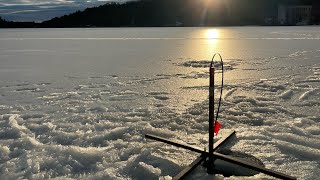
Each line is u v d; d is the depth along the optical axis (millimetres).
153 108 5551
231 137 4055
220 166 3201
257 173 3129
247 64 11180
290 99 6008
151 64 11680
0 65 12055
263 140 3963
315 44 20172
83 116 5121
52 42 26688
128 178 3121
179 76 8852
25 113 5363
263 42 23062
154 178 3105
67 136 4230
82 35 40750
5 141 4066
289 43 21438
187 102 5938
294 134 4137
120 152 3713
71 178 3131
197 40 27156
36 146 3893
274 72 9211
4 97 6613
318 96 6164
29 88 7555
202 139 4047
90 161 3502
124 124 4688
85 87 7555
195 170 3180
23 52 17688
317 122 4656
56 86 7754
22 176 3166
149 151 3596
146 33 45875
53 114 5293
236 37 31422
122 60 13250
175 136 4207
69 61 13219
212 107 3207
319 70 9414
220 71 9602
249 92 6652
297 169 3215
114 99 6281
